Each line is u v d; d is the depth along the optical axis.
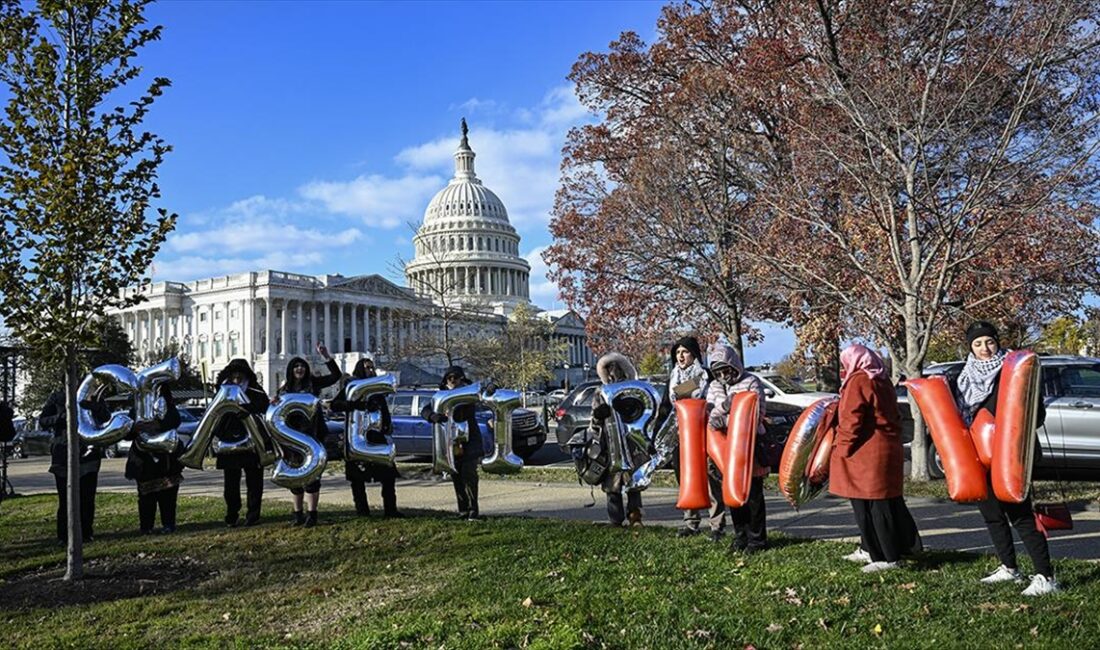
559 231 23.56
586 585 6.48
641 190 20.45
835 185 14.29
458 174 129.88
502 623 5.57
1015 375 5.75
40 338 7.77
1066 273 13.32
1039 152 11.53
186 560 8.67
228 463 10.64
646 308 22.48
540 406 60.44
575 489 13.73
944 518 9.41
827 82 13.28
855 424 6.48
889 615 5.39
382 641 5.39
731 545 7.73
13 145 7.70
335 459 21.00
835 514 9.97
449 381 10.59
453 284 49.59
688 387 8.55
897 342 15.03
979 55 11.99
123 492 15.56
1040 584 5.67
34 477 22.56
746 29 20.89
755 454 7.49
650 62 23.09
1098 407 11.37
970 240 11.84
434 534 9.27
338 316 107.44
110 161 8.00
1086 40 11.24
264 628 6.09
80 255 7.91
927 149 12.45
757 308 19.91
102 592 7.47
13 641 6.04
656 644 5.10
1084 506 9.80
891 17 13.22
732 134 18.62
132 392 10.34
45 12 7.85
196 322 107.31
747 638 5.15
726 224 19.27
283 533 9.84
